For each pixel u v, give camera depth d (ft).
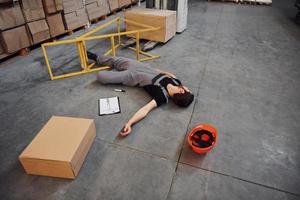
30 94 7.41
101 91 7.52
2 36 9.00
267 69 9.12
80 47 8.15
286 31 13.44
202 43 11.52
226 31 13.30
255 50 10.83
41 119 6.34
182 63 9.45
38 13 10.13
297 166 5.05
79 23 12.73
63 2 11.24
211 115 6.53
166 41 11.21
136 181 4.68
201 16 16.31
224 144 5.58
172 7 11.78
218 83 8.09
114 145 5.50
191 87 7.83
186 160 5.15
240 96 7.41
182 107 6.79
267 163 5.11
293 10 18.19
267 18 15.99
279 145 5.58
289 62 9.73
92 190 4.51
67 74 8.35
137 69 7.47
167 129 6.00
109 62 8.56
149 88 6.98
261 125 6.20
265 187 4.59
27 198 4.37
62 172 4.59
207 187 4.58
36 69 8.95
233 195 4.44
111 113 6.53
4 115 6.48
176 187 4.58
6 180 4.70
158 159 5.16
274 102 7.16
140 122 6.21
